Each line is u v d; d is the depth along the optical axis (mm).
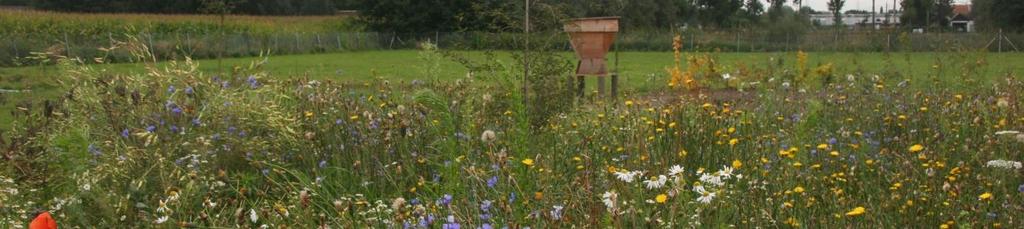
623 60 32438
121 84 6195
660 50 42281
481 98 7086
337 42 46062
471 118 6191
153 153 5062
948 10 89875
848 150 5898
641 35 43875
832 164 5164
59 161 5242
